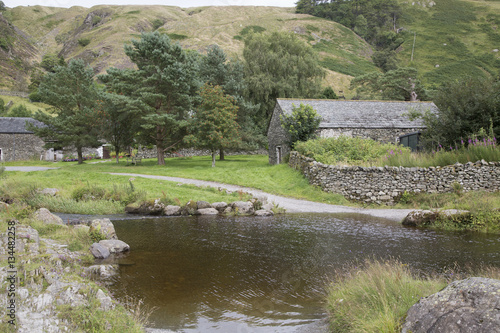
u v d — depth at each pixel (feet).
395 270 22.62
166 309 20.80
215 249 33.76
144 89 101.30
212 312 20.44
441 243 34.58
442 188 58.39
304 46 168.55
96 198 59.72
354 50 383.24
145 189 65.87
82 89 116.78
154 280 25.57
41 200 56.03
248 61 155.74
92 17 519.60
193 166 105.19
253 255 31.60
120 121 110.83
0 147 144.05
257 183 75.05
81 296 19.13
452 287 14.93
